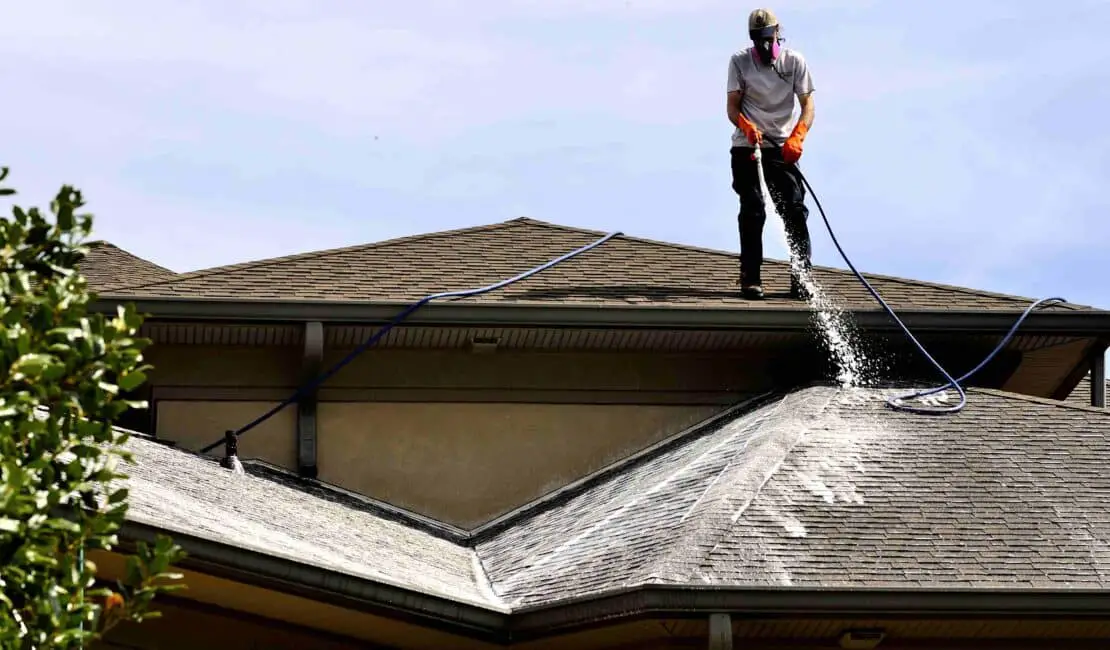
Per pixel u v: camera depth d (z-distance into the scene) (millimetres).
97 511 9258
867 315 18391
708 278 19734
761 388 18750
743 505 14602
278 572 12570
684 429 18531
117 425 17734
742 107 19016
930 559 14047
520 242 20750
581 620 13438
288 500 16297
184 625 13016
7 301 8812
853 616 13430
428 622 13492
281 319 17594
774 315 18234
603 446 18422
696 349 18656
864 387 18078
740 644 13742
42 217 9219
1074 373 19703
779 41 19031
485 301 17969
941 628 13938
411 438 18156
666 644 13484
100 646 12680
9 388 8516
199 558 12141
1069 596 13609
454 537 17812
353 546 15000
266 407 18000
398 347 18297
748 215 18859
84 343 8797
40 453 8672
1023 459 16016
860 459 15797
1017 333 18656
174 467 15391
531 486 18219
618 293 18875
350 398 18141
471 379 18375
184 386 17938
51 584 8555
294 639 13586
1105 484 15602
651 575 13328
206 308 17422
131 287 18250
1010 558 14148
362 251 19953
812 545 14086
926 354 18344
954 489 15297
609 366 18594
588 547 15219
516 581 15102
